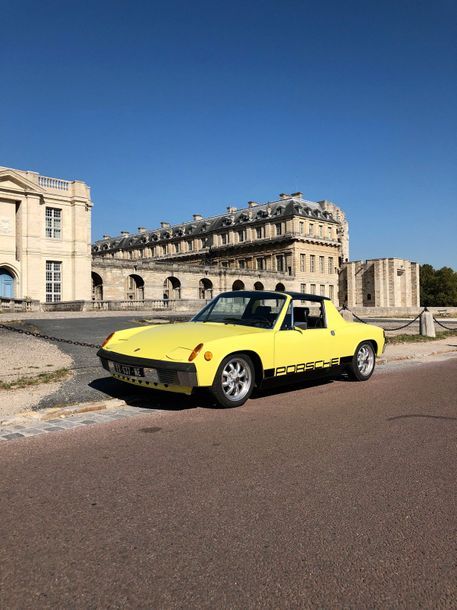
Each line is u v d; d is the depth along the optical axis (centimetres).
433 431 520
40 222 3912
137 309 3244
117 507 321
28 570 246
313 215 7444
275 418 569
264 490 353
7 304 2777
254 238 7756
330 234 7775
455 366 1091
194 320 752
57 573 244
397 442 478
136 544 273
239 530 292
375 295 7538
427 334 1808
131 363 599
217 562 256
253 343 631
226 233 8175
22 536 281
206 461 414
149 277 5538
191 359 564
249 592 231
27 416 546
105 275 5122
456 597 230
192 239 8825
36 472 384
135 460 415
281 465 407
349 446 463
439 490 358
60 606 218
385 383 837
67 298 4078
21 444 459
